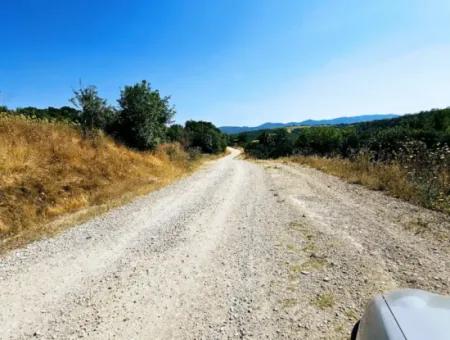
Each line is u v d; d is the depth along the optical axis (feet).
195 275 14.48
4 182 27.32
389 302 6.54
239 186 40.98
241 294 12.61
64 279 14.30
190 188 40.68
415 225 20.26
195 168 73.56
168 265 15.67
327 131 111.04
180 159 75.15
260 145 156.46
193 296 12.59
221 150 208.54
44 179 30.76
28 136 38.06
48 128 43.62
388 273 13.71
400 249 16.37
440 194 25.89
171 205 30.07
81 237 20.48
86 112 57.36
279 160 96.48
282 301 11.94
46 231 21.83
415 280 12.96
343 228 20.44
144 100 63.57
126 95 63.26
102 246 18.69
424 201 25.53
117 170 42.80
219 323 10.74
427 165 33.14
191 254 17.08
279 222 22.59
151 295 12.74
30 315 11.46
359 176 39.63
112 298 12.55
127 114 63.46
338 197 30.40
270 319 10.84
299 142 128.36
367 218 22.50
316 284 13.10
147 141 64.54
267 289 12.91
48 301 12.41
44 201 28.04
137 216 25.93
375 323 6.05
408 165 35.01
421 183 29.58
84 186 34.19
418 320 5.62
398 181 32.12
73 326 10.75
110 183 38.06
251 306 11.70
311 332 10.03
